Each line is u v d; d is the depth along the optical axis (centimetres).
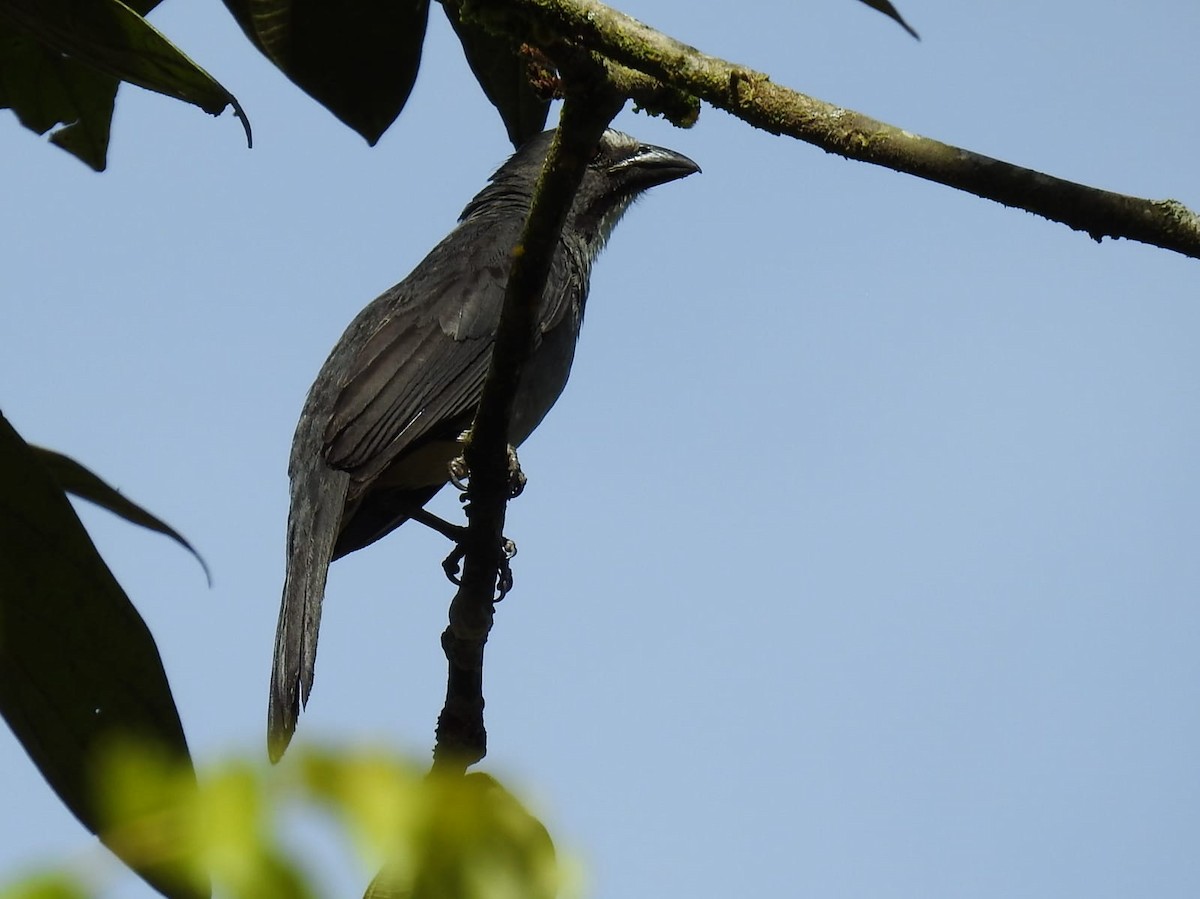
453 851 244
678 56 673
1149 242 659
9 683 675
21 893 231
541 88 738
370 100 914
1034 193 659
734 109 678
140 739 652
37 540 674
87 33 701
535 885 248
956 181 669
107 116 887
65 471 795
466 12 659
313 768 243
